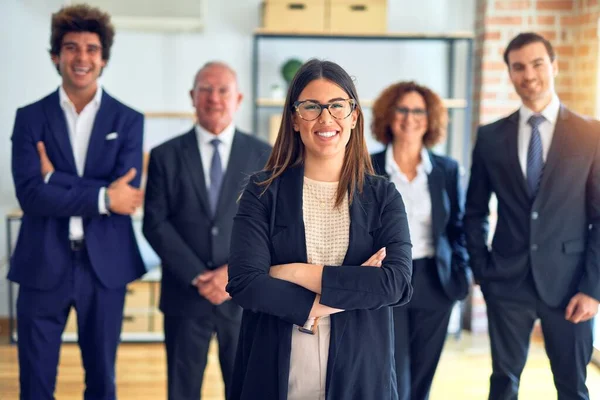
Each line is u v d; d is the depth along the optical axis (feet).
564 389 9.89
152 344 16.21
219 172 10.63
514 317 10.04
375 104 11.02
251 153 10.77
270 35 16.57
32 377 10.08
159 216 10.41
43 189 9.75
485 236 10.51
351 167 7.11
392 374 7.04
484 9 16.52
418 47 17.52
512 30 16.44
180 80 17.37
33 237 10.11
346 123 6.91
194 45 17.33
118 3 16.75
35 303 10.05
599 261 9.49
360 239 6.97
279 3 16.46
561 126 9.81
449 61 17.52
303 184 7.13
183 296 10.31
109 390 10.30
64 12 10.01
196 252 10.43
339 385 6.75
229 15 17.29
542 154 9.89
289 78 16.94
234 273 6.89
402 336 10.19
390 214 7.08
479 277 10.35
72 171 10.10
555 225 9.68
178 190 10.46
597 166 9.60
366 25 16.52
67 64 9.91
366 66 17.52
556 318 9.77
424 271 10.37
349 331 6.81
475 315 16.98
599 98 15.38
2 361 14.97
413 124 10.62
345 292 6.63
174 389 10.39
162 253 10.26
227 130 10.78
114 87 17.29
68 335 16.26
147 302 16.28
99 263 10.06
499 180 10.12
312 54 17.42
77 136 10.19
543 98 9.92
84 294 10.12
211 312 10.33
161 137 17.47
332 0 16.46
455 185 10.94
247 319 7.14
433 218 10.42
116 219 10.32
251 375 6.89
